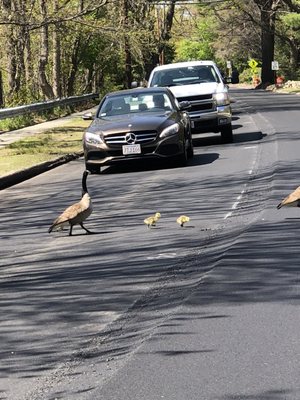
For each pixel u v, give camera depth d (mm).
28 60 52281
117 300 8398
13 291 9242
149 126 20297
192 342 6727
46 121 44062
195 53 143750
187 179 18156
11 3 36969
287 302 7770
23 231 13555
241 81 125625
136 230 12547
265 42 89875
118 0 35500
